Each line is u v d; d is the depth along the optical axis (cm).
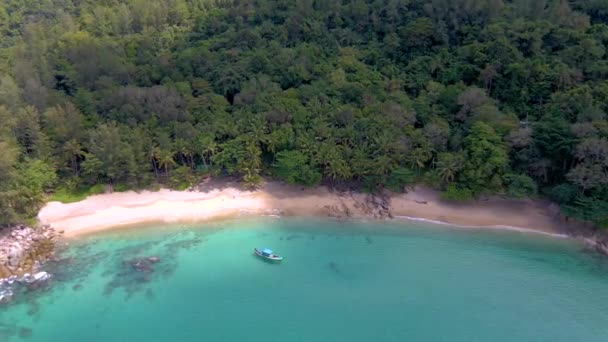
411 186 10131
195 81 12188
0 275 7950
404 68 12144
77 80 12456
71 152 10262
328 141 9981
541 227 9244
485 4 12288
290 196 10300
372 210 9888
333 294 7662
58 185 10394
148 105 11112
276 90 11625
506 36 11456
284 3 14300
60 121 10406
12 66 13275
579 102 9488
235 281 7956
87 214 9738
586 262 8400
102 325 6975
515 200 9669
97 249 8781
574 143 8750
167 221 9656
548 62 10956
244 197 10306
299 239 9144
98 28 15425
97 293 7631
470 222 9500
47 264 8312
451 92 10731
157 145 10362
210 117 11069
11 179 8825
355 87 11250
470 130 9788
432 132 9881
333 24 13638
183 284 7875
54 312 7212
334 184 10412
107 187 10375
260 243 9000
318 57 12750
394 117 10219
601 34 11038
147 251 8738
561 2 12550
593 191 8675
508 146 9438
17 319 7069
